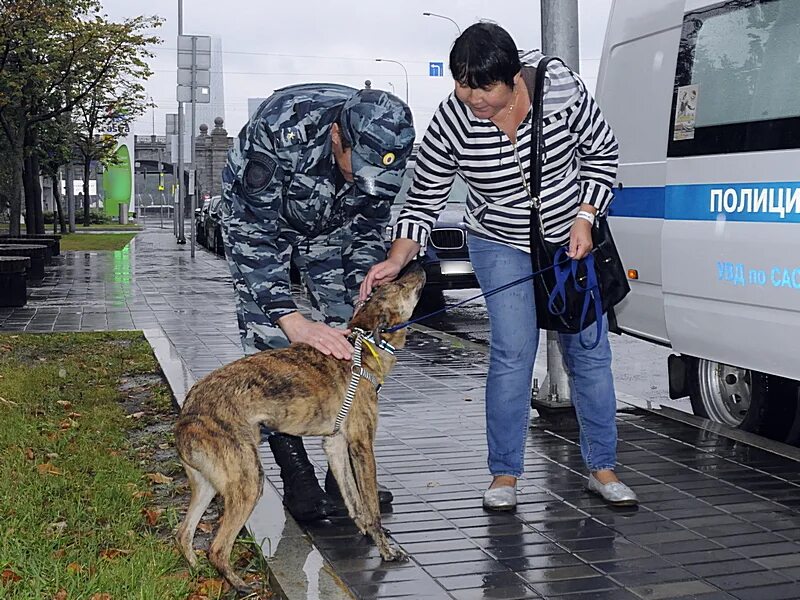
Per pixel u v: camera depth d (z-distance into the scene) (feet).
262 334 16.94
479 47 14.92
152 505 18.11
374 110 14.62
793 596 13.82
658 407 25.38
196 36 82.43
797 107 18.25
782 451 21.01
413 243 17.21
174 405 26.16
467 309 50.78
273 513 17.39
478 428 23.79
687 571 14.75
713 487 18.83
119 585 13.69
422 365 32.55
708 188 20.47
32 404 25.25
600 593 13.98
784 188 18.42
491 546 15.88
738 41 20.01
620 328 24.40
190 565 14.62
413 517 17.35
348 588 14.15
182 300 53.42
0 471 18.86
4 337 37.73
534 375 29.04
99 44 85.81
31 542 15.15
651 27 23.02
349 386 15.19
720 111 20.34
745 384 22.90
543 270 16.76
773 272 18.67
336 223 16.79
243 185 15.76
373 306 15.76
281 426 14.90
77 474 19.16
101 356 33.68
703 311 20.85
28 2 79.20
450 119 16.51
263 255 16.03
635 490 18.71
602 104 24.66
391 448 22.00
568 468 20.21
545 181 16.31
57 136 108.47
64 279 66.74
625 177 23.50
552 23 23.62
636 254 23.12
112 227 177.37
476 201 17.21
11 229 89.25
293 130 15.40
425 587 14.24
